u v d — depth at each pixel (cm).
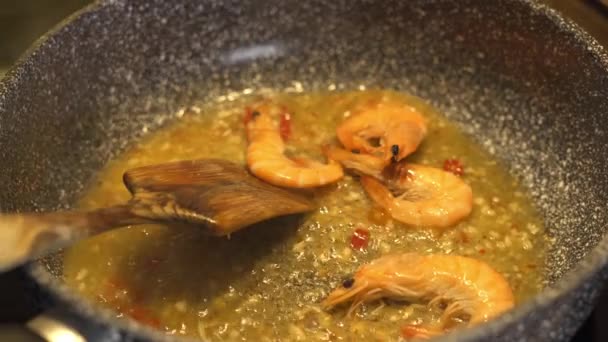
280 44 41
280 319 30
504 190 36
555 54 35
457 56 39
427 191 34
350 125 37
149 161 37
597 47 33
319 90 41
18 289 27
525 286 31
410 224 33
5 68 39
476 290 28
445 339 21
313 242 33
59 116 35
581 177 34
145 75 39
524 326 23
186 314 30
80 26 35
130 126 39
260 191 31
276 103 40
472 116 39
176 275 31
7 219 24
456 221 33
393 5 39
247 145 38
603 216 31
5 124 30
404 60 41
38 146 33
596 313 28
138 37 38
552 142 36
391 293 29
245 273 32
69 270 32
